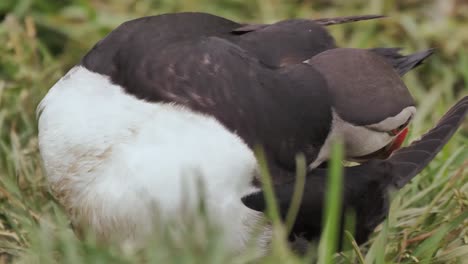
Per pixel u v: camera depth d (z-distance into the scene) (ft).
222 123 23.02
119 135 22.98
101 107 23.47
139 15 38.11
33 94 32.24
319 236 24.64
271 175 23.71
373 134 25.21
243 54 24.35
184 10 38.88
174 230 22.52
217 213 22.72
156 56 23.79
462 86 38.50
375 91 25.11
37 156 29.40
